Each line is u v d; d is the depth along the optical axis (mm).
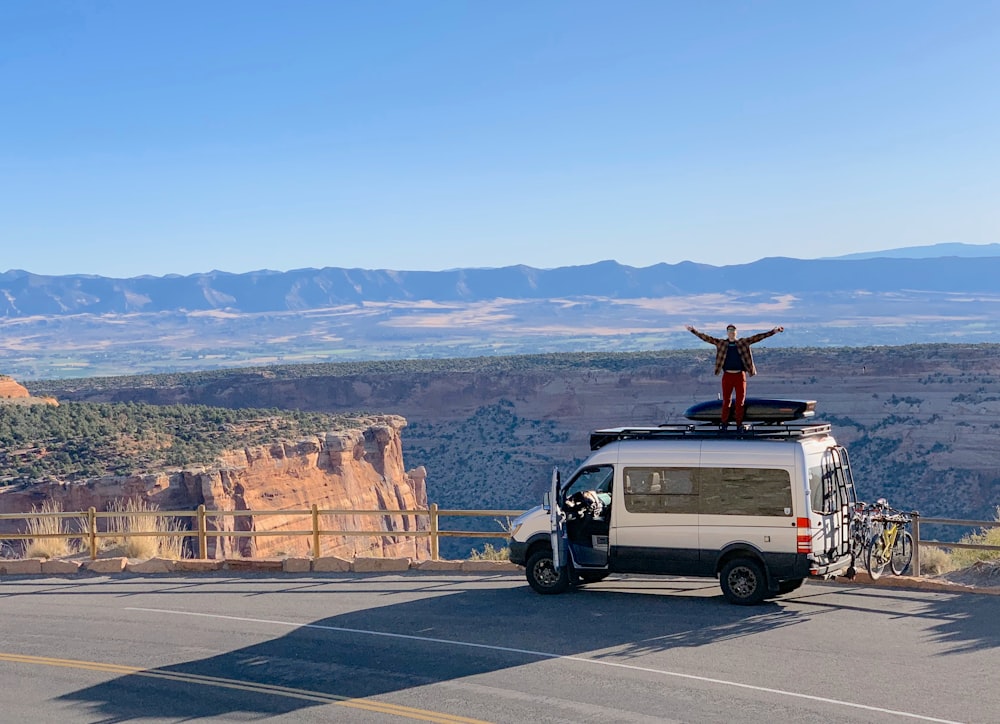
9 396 64750
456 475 125938
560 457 124875
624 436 17734
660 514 17141
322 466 64500
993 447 99000
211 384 133625
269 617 17234
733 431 17109
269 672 14047
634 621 15938
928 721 11195
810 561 16078
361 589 19297
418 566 20938
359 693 12953
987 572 17656
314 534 21828
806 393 110062
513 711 12008
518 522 18328
